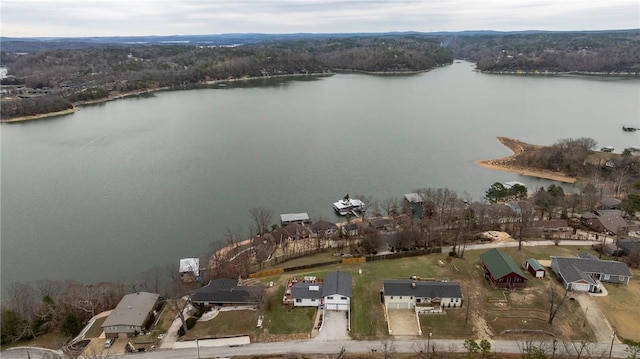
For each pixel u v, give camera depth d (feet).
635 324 256.73
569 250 360.48
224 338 258.98
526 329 253.44
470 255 351.87
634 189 500.33
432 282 287.69
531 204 450.71
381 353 241.35
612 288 294.25
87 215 481.46
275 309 284.00
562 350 236.02
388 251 372.79
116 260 390.83
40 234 440.45
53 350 261.24
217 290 297.33
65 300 302.66
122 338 268.21
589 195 463.42
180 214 481.87
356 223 435.94
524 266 327.06
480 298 285.43
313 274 327.06
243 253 381.40
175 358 245.86
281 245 401.90
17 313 285.02
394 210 453.17
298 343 252.83
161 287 342.64
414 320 269.64
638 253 331.77
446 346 244.22
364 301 288.92
